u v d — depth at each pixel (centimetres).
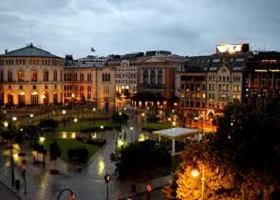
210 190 3606
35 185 6028
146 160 6656
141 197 5553
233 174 3584
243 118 5156
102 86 18838
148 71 18550
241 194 3447
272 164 3497
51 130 11025
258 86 13338
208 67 15100
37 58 17075
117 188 5925
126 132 11138
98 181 6266
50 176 6506
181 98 15812
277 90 12875
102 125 11544
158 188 5953
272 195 3344
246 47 15512
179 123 12850
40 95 17325
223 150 3875
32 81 17075
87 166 7150
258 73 13350
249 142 3762
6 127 8350
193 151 3991
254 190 3356
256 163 3578
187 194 3691
